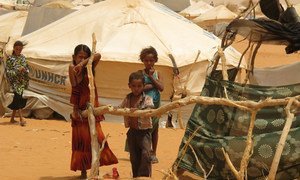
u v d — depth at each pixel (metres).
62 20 16.67
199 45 14.91
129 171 8.25
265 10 8.66
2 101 14.41
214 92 7.46
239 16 8.51
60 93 14.40
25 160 8.94
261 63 30.34
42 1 33.12
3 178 7.55
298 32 7.84
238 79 13.04
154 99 8.03
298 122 6.54
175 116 13.89
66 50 14.62
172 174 5.88
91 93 6.96
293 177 6.44
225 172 6.83
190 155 7.23
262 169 6.53
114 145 10.71
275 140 6.54
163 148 10.48
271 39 8.18
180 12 52.03
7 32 23.83
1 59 14.80
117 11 15.95
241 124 6.92
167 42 14.66
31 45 15.09
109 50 14.17
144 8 16.05
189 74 13.53
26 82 12.68
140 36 14.86
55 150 9.92
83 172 7.50
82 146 7.40
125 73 14.07
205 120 7.27
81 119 7.32
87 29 15.42
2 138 10.84
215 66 8.06
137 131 7.04
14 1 51.66
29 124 13.01
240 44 39.88
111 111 6.73
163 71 13.98
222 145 6.86
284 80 9.20
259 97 7.11
